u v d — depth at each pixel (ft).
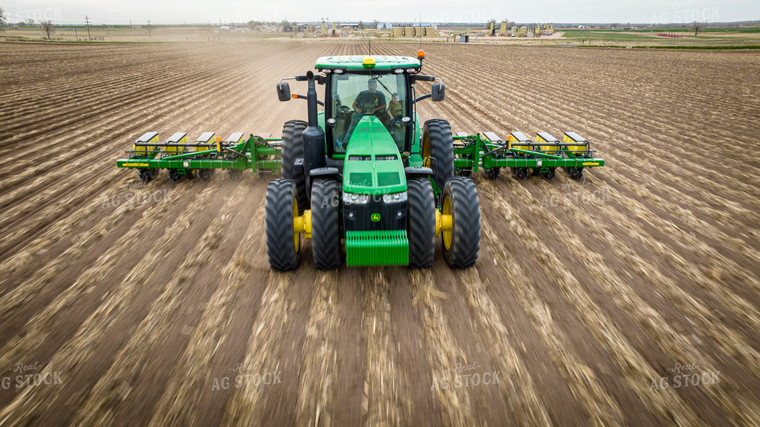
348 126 16.48
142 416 9.09
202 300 13.05
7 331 11.66
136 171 25.20
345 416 9.09
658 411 9.25
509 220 18.75
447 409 9.25
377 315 12.33
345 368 10.38
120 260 15.39
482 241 16.84
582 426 8.87
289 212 13.71
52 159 27.45
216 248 16.29
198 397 9.56
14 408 9.26
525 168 23.66
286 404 9.38
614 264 15.16
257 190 22.25
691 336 11.53
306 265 15.01
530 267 14.90
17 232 17.56
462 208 13.66
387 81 15.99
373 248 12.82
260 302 12.94
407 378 10.07
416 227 13.64
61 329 11.74
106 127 36.09
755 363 10.59
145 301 12.99
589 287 13.74
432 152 18.51
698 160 27.45
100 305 12.78
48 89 55.77
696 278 14.30
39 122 37.70
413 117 17.81
